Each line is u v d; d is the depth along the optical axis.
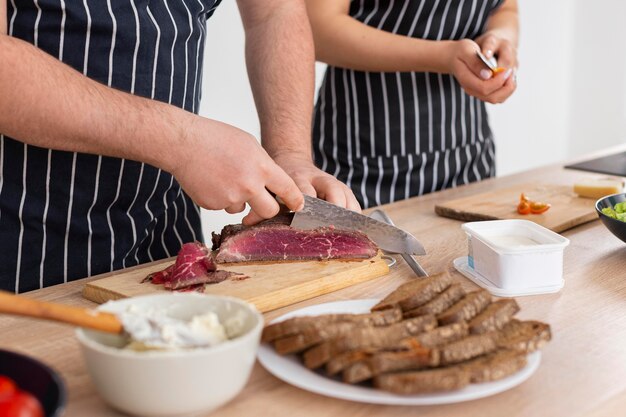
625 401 0.97
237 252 1.46
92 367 0.87
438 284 1.10
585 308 1.26
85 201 1.57
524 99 4.24
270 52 1.86
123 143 1.31
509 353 0.98
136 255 1.71
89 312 0.86
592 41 4.50
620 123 4.80
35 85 1.23
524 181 2.24
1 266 1.52
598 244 1.62
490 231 1.44
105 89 1.32
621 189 1.92
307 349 1.00
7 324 1.19
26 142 1.29
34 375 0.79
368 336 0.95
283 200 1.43
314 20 2.23
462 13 2.27
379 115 2.33
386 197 2.37
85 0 1.46
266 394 0.97
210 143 1.34
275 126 1.81
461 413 0.93
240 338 0.88
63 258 1.58
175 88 1.63
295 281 1.34
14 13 1.44
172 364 0.84
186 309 0.98
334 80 2.38
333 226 1.51
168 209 1.75
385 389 0.92
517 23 2.44
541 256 1.32
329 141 2.41
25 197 1.51
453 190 2.16
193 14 1.66
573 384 1.00
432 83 2.31
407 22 2.25
